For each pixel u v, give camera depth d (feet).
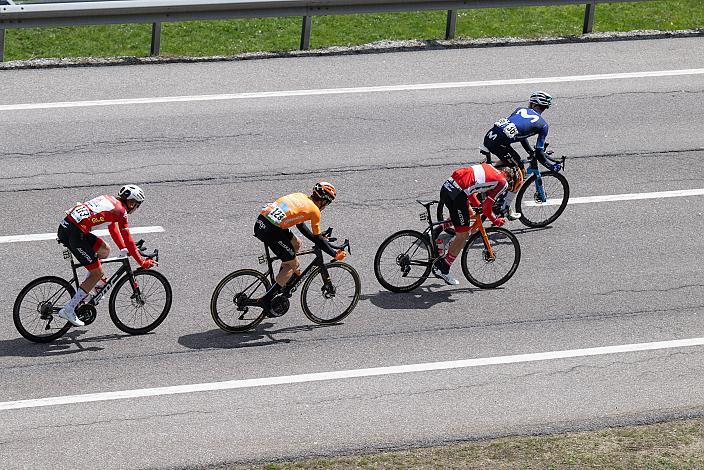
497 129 167.53
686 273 159.84
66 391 128.57
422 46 228.63
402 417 126.52
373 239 163.63
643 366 138.82
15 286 147.84
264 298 141.38
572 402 130.82
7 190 169.89
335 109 201.16
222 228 164.25
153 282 140.87
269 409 127.03
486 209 150.82
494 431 124.36
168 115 195.83
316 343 141.18
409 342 142.20
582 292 154.71
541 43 234.38
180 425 123.24
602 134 197.67
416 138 192.34
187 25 239.91
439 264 153.79
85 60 214.69
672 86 216.54
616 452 119.34
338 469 115.44
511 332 145.07
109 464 115.85
